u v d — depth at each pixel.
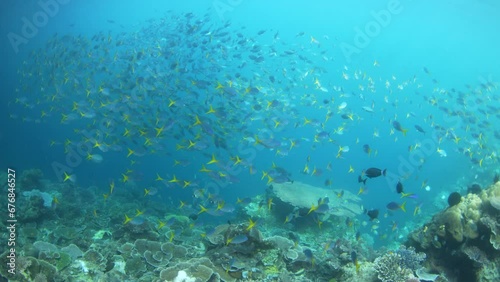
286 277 6.12
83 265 6.59
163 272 5.95
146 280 6.12
